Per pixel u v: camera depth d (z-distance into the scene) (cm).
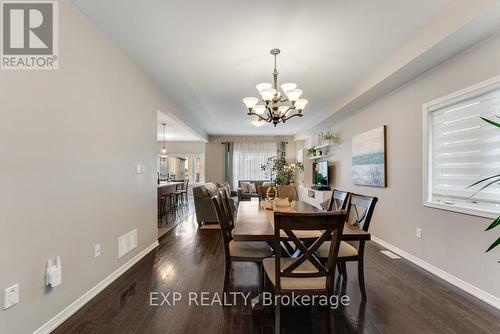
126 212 288
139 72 322
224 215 232
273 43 264
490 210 218
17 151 155
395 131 348
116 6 205
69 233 196
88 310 202
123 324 183
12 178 151
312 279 172
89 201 221
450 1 202
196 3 201
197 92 422
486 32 206
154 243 370
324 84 385
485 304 212
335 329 179
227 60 303
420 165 300
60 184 187
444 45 227
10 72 153
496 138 216
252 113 316
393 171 353
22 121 158
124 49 277
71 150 199
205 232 460
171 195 669
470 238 233
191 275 270
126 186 288
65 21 194
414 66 271
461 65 240
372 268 289
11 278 149
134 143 308
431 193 287
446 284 249
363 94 369
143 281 255
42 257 170
